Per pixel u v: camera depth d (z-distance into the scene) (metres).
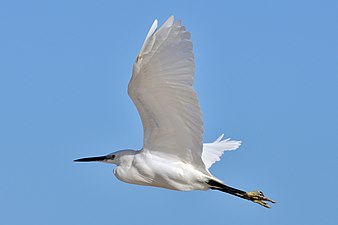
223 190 15.17
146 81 13.73
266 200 15.45
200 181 14.94
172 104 13.94
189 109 13.83
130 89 13.96
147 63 13.45
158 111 14.22
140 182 15.45
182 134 14.45
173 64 13.29
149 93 13.93
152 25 13.14
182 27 12.90
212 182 15.02
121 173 15.53
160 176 14.98
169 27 12.98
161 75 13.51
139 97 14.06
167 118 14.30
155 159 14.97
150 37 13.14
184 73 13.28
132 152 15.61
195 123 14.02
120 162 15.64
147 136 14.89
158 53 13.28
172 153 14.91
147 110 14.29
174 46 13.11
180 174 14.82
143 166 15.05
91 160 16.02
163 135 14.69
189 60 13.11
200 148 14.46
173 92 13.68
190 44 12.97
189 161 14.91
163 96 13.87
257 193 15.41
